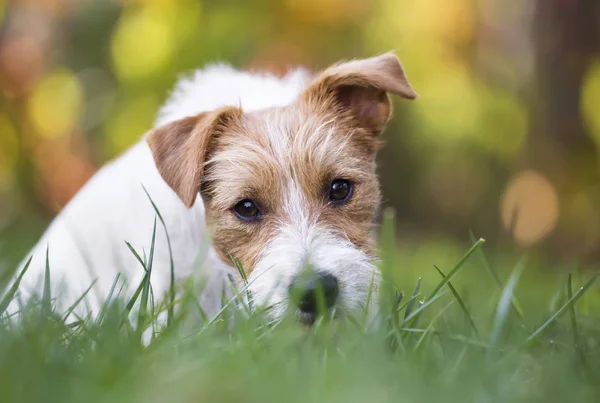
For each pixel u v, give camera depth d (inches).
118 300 147.3
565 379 117.9
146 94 387.9
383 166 481.1
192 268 185.2
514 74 444.5
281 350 123.3
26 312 144.9
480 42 443.5
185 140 183.5
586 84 382.0
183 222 186.5
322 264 160.4
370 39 416.8
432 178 484.7
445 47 437.1
